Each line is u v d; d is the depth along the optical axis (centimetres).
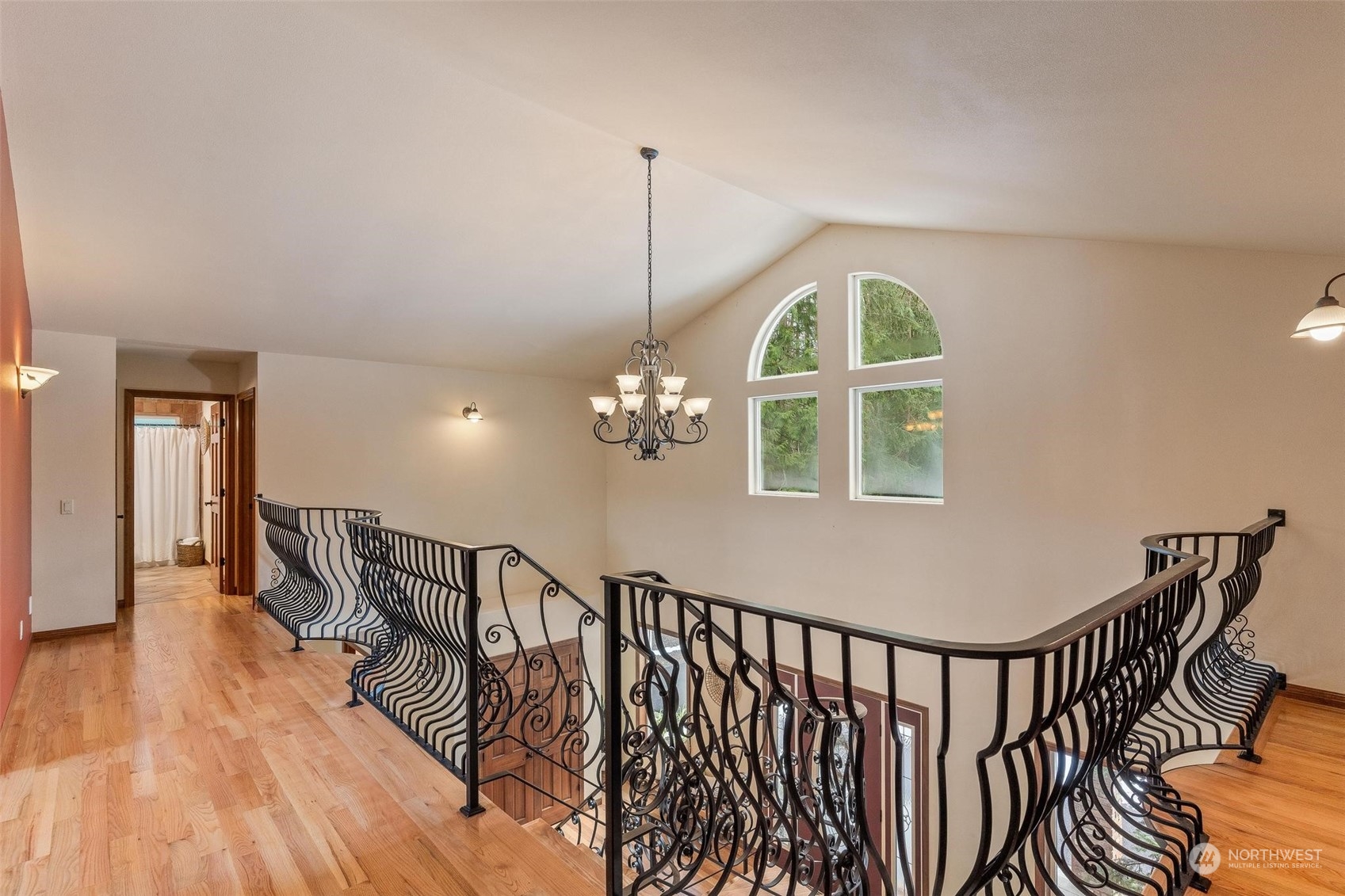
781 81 212
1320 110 156
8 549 322
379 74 308
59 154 316
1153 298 392
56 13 254
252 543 616
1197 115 172
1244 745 264
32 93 282
